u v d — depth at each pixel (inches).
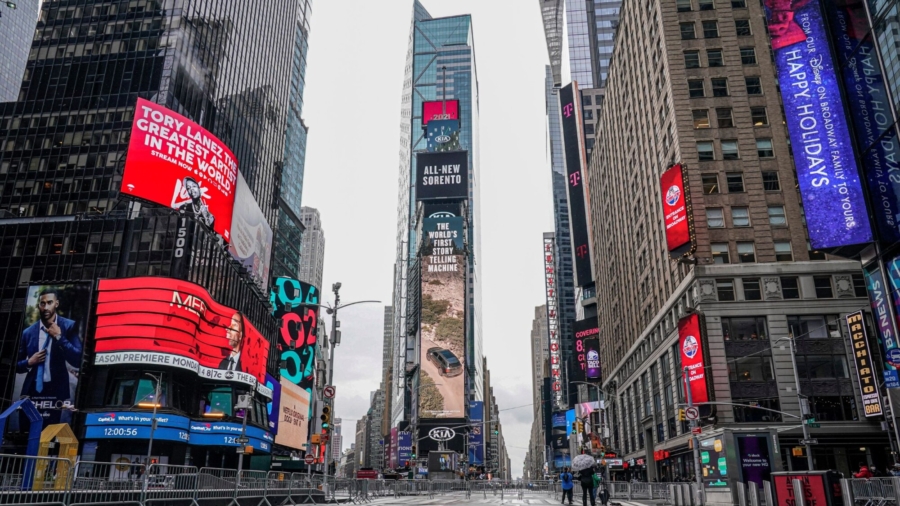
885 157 1109.1
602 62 6855.3
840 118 1245.7
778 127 2341.3
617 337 3774.6
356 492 1573.6
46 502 651.5
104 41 3575.3
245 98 4399.6
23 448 2154.3
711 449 1151.0
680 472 2481.5
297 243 7042.3
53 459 671.1
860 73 1184.2
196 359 2368.4
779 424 2012.8
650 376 2930.6
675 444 2443.4
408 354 7007.9
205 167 2805.1
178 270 2527.1
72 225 2819.9
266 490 1134.4
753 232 2231.8
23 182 3324.3
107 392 2210.9
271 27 5034.5
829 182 1228.5
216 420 2459.4
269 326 3762.3
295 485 1273.4
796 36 1344.7
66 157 3371.1
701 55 2476.6
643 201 2997.0
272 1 5073.8
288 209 6747.1
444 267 6289.4
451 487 3444.9
